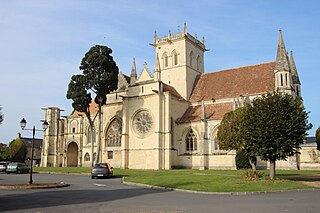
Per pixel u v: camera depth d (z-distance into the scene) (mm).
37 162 118250
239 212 15320
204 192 24125
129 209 16484
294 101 32750
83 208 16875
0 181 35375
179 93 69312
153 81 62188
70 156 80500
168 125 59719
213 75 71062
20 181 35406
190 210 16062
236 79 66250
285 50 58094
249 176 32719
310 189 25641
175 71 71188
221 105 62469
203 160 57219
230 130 41031
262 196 21922
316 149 58844
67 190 26484
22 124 31688
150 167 59812
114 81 62656
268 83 60562
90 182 35094
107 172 41125
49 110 85625
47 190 26438
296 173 43312
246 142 33062
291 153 32156
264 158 32562
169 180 33125
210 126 58719
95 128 73125
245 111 36125
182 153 61375
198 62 75375
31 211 15969
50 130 84500
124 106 64938
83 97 60969
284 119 31234
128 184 32469
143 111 62875
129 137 63906
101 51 62812
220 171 48062
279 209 16109
